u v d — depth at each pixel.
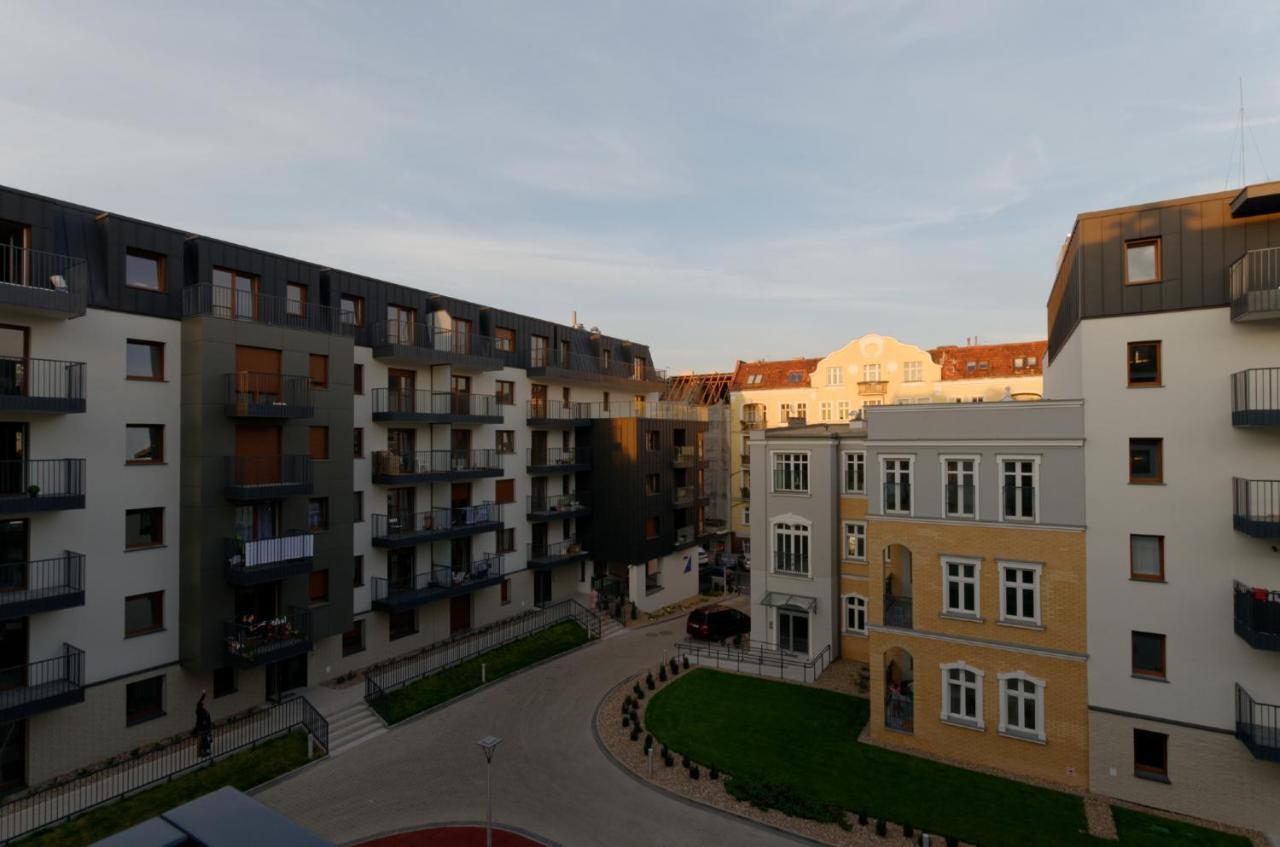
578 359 38.12
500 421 30.94
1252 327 16.20
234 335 20.89
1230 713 16.39
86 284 18.25
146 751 19.05
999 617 19.31
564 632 31.73
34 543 17.39
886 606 22.81
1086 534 18.11
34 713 16.33
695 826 16.48
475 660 27.33
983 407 19.50
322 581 23.81
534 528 35.56
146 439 19.88
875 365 52.66
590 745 20.70
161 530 20.05
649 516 37.28
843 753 20.12
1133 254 17.70
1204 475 16.72
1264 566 16.06
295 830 6.26
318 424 23.48
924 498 20.44
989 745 19.28
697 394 58.53
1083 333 18.14
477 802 17.44
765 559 29.52
